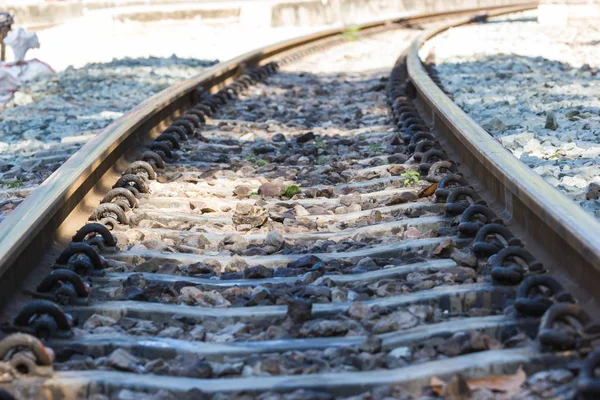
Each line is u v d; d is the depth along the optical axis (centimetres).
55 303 497
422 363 419
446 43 2109
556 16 2423
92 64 1767
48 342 451
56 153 966
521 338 430
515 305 446
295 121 1178
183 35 2708
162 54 2164
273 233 619
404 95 1232
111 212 665
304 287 515
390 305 485
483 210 589
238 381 406
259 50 1833
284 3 3031
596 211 607
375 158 868
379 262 566
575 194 655
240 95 1450
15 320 456
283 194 761
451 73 1566
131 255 588
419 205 675
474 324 445
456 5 3341
